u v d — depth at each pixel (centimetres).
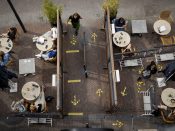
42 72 1631
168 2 1780
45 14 1652
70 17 1606
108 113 1545
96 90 1593
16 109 1505
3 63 1566
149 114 1520
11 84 1598
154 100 1556
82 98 1577
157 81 1598
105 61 1652
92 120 1532
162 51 1659
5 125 1530
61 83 1509
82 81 1611
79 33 1712
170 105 1495
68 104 1566
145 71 1577
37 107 1471
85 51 1673
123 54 1577
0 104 1572
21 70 1616
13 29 1639
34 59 1655
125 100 1570
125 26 1677
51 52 1596
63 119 1535
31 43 1692
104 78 1617
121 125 1520
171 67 1504
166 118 1469
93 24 1734
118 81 1477
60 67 1491
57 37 1465
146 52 1645
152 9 1767
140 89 1590
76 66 1642
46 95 1584
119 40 1616
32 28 1730
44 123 1527
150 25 1725
